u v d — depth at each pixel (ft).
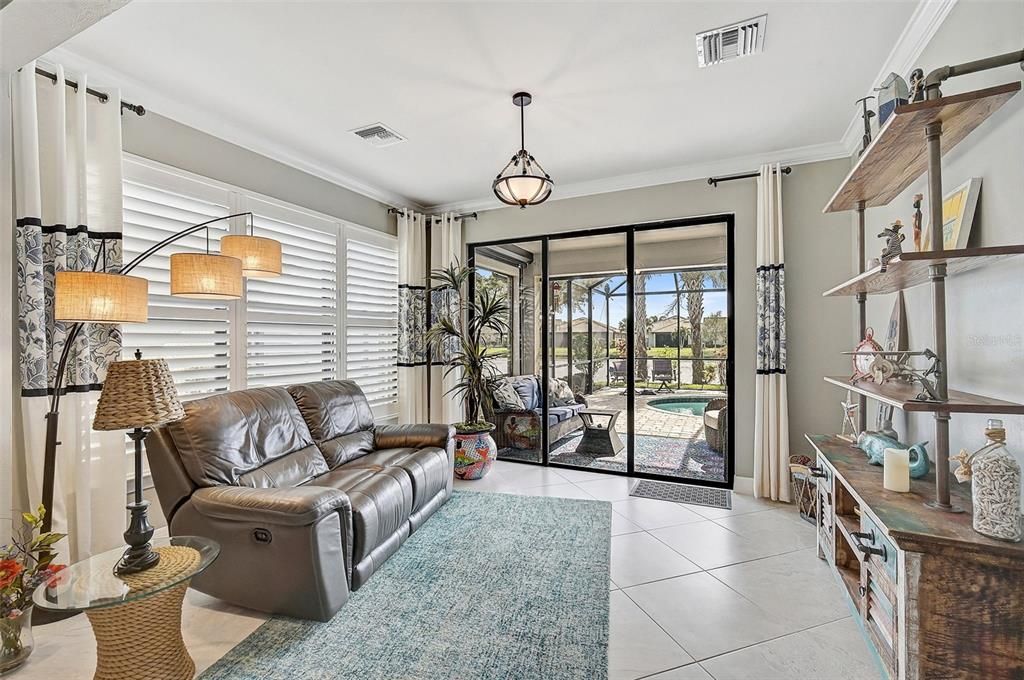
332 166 13.42
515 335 16.53
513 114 10.23
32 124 7.50
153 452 7.61
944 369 5.31
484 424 14.83
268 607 7.04
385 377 15.80
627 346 14.79
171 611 5.70
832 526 8.00
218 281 7.52
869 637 5.99
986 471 4.61
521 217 16.20
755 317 12.86
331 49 7.93
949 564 4.57
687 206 13.65
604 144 11.86
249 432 8.73
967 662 4.53
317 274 13.32
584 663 6.02
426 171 13.85
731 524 10.61
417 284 16.84
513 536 9.96
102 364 8.30
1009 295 5.31
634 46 7.82
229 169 10.98
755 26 7.30
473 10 6.93
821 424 12.06
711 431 13.71
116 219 8.54
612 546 9.46
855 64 8.35
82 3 5.68
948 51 6.64
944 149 6.46
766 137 11.44
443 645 6.39
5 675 5.91
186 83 9.02
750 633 6.63
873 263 6.61
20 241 7.50
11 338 7.50
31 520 6.43
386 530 8.68
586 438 15.46
